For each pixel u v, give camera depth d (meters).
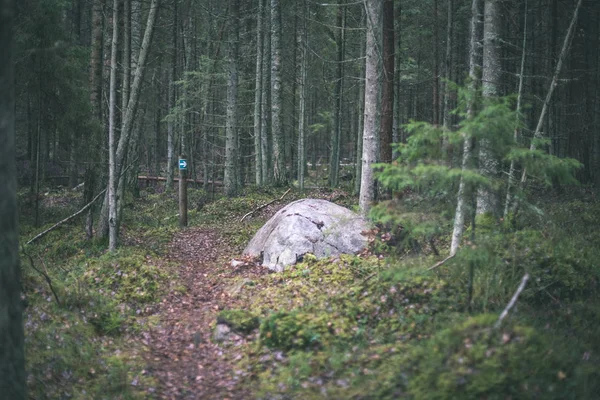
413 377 4.80
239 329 6.88
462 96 6.12
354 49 25.92
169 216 18.52
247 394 5.34
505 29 17.44
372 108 10.38
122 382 5.62
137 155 22.81
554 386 4.57
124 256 10.97
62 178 24.25
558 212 11.82
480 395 4.42
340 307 6.86
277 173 23.03
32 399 4.91
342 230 10.12
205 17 26.41
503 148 5.75
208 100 23.66
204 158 24.39
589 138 18.89
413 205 6.11
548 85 17.97
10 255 4.11
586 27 19.30
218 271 10.67
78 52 14.37
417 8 22.22
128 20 13.27
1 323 4.05
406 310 6.52
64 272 10.10
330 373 5.29
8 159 4.08
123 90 13.09
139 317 7.99
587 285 7.24
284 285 8.52
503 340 4.81
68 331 6.50
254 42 26.70
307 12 23.56
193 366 6.28
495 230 8.09
